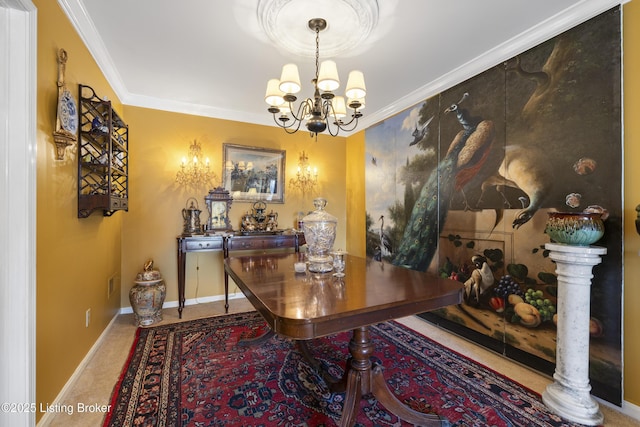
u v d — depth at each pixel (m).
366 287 1.39
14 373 1.24
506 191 2.21
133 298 2.70
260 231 3.43
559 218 1.63
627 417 1.54
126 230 3.10
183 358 2.12
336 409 1.59
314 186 4.16
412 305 1.21
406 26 1.96
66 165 1.70
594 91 1.71
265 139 3.84
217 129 3.55
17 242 1.25
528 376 1.93
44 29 1.45
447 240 2.73
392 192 3.47
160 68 2.54
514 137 2.15
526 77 2.08
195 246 3.02
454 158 2.65
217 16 1.86
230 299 3.61
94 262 2.19
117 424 1.45
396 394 1.72
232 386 1.78
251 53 2.30
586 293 1.58
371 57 2.36
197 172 3.43
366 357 1.46
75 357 1.82
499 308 2.24
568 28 1.84
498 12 1.83
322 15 1.83
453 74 2.61
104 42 2.15
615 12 1.63
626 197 1.59
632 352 1.56
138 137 3.16
